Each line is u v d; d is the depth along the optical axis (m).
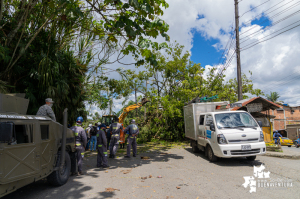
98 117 17.36
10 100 4.27
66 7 6.00
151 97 16.48
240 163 7.41
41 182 5.37
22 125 3.71
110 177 5.85
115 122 9.54
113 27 6.78
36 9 7.71
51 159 4.61
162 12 6.17
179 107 16.19
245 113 8.12
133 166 7.36
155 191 4.53
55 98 7.99
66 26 8.27
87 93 11.48
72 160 6.17
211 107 10.32
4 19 7.14
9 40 6.87
